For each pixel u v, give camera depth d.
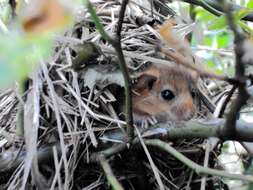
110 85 0.28
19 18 0.14
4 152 0.28
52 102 0.28
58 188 0.27
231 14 0.18
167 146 0.26
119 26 0.22
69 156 0.28
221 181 0.28
